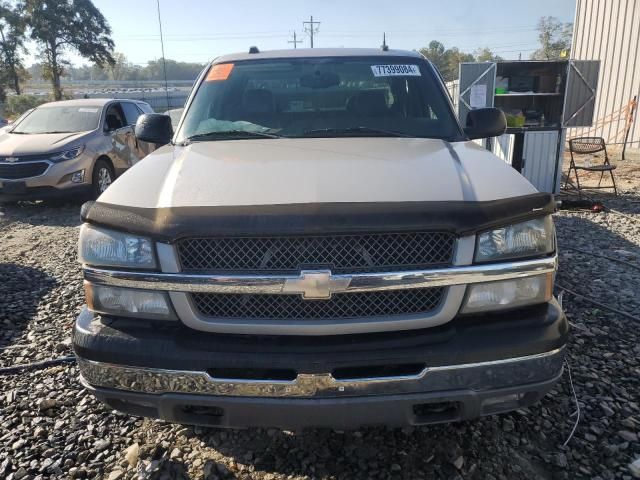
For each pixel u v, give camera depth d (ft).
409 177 7.57
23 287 15.76
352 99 11.37
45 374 10.82
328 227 6.47
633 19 43.29
